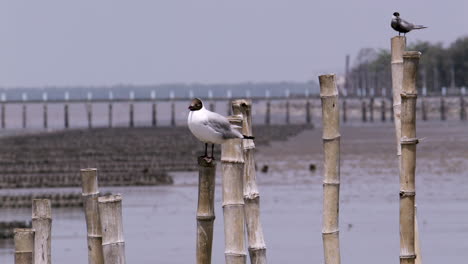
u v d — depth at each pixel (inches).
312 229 1601.9
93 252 601.9
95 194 606.2
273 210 1881.2
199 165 544.1
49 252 657.6
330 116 583.2
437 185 2276.1
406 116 592.7
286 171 2854.3
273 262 1296.8
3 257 1378.0
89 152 4104.3
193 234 1600.6
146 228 1684.3
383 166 2940.5
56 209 2047.2
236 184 553.9
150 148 4340.6
